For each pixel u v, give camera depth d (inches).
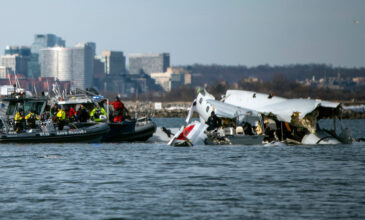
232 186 3238.2
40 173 3722.9
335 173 3767.2
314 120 5871.1
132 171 3833.7
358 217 2509.8
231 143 5782.5
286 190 3120.1
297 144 5900.6
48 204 2753.4
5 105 5876.0
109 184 3294.8
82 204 2755.9
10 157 4581.7
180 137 5797.2
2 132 5664.4
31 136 5575.8
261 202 2805.1
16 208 2674.7
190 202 2802.7
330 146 5669.3
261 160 4466.0
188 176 3612.2
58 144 5708.7
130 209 2655.0
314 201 2829.7
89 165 4128.9
